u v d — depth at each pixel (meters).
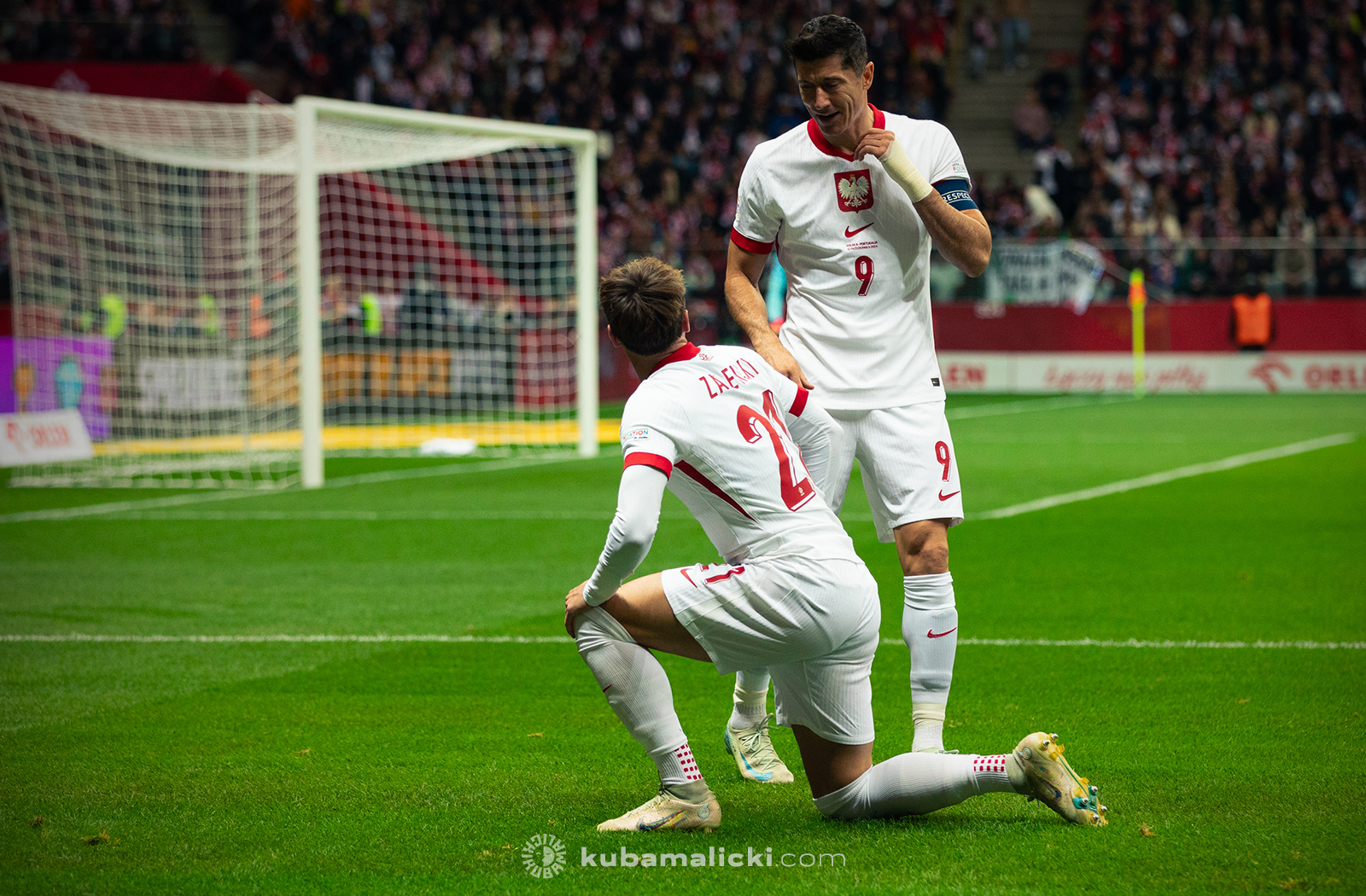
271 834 5.36
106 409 22.86
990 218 38.41
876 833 5.21
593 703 7.45
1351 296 35.09
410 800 5.77
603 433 25.84
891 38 41.06
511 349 27.38
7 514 15.59
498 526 14.30
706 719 7.14
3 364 22.34
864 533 13.41
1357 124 40.53
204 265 22.41
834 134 5.87
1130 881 4.66
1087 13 45.41
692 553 12.55
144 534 13.88
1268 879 4.66
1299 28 42.34
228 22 38.19
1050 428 25.45
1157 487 16.52
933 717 6.00
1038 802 5.54
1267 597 9.98
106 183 22.33
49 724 7.08
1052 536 12.98
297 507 15.98
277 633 9.27
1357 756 6.17
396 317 26.72
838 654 5.09
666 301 5.08
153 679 8.03
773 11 42.38
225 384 22.47
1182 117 41.19
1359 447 20.94
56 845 5.25
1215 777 5.86
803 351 6.25
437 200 26.91
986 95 44.19
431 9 40.19
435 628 9.41
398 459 21.86
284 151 18.86
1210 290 35.47
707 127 40.06
